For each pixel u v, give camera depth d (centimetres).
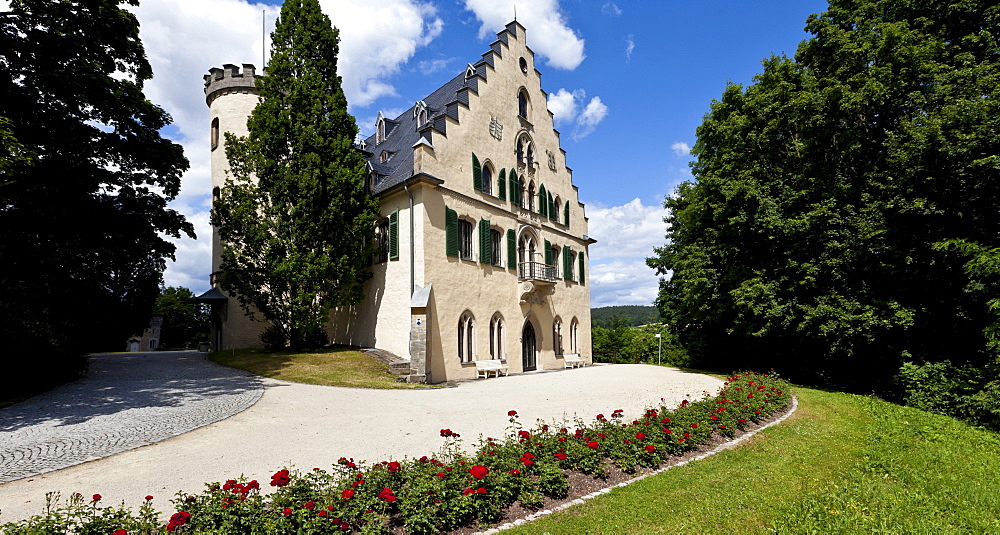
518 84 3100
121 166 1755
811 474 859
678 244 3091
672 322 3080
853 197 1878
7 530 527
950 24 1942
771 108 2069
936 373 1662
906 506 724
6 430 1091
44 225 1560
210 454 922
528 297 2922
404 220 2433
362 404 1465
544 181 3278
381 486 642
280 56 2475
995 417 1387
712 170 2381
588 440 907
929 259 1717
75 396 1493
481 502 632
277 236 2330
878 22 1902
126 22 1622
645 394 1686
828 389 2061
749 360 2600
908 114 1848
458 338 2417
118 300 2306
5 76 1369
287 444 994
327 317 2409
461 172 2556
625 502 712
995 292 1584
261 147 2367
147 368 2153
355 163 2503
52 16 1464
